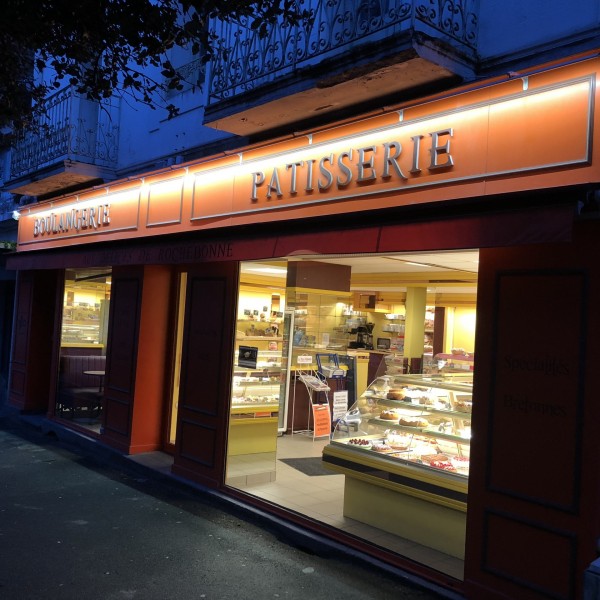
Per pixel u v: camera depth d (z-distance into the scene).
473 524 4.58
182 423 7.62
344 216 5.32
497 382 4.51
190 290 7.71
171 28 5.18
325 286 10.01
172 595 4.59
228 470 7.03
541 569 4.17
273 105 6.19
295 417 10.35
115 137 10.08
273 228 6.03
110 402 9.11
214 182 7.40
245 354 7.35
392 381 6.59
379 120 5.50
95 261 8.77
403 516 5.71
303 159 6.22
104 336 10.45
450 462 5.57
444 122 4.98
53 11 4.95
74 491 7.11
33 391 11.49
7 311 15.00
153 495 7.09
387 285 11.59
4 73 6.23
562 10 4.71
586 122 4.09
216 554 5.41
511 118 4.53
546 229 3.83
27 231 11.98
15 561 5.05
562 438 4.12
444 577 4.76
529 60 4.89
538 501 4.20
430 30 4.98
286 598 4.61
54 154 10.05
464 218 4.31
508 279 4.50
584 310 4.05
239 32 6.73
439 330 14.67
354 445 6.20
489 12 5.23
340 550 5.39
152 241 7.83
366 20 5.45
